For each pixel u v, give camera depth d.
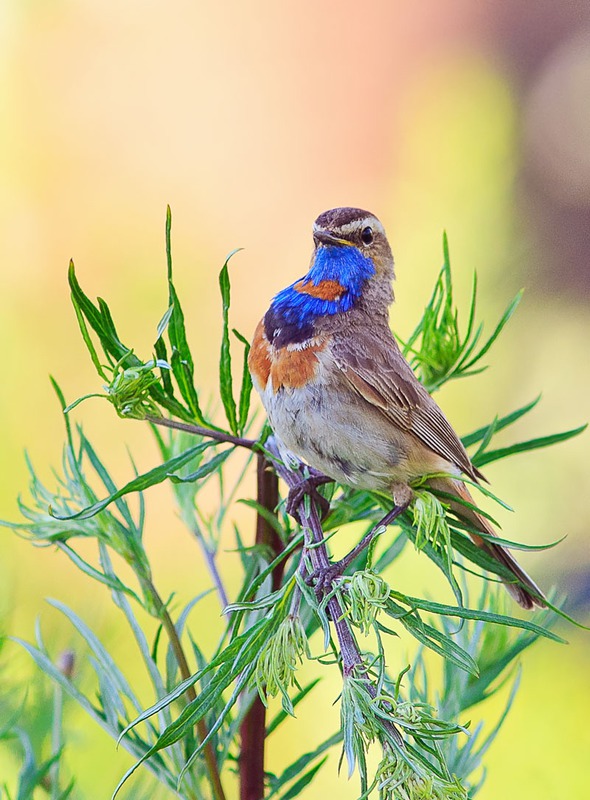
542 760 9.66
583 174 17.58
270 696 4.68
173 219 14.89
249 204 16.00
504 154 16.20
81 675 6.48
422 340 6.89
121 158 14.91
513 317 16.09
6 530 10.83
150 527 12.46
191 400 5.69
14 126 14.33
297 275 15.91
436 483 7.55
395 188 16.28
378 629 4.62
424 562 10.78
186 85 15.64
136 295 13.94
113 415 12.62
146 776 6.05
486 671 5.80
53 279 13.85
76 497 5.68
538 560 14.23
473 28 18.16
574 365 16.22
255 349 7.83
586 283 16.55
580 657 10.94
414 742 4.38
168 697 4.49
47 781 5.56
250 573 5.79
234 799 7.67
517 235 16.78
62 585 10.85
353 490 7.55
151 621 10.52
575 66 18.52
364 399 7.43
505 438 15.63
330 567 5.25
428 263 15.29
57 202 14.26
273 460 5.84
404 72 17.41
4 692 6.14
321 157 16.80
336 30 17.39
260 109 16.39
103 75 14.95
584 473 15.23
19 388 12.58
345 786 10.06
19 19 14.49
